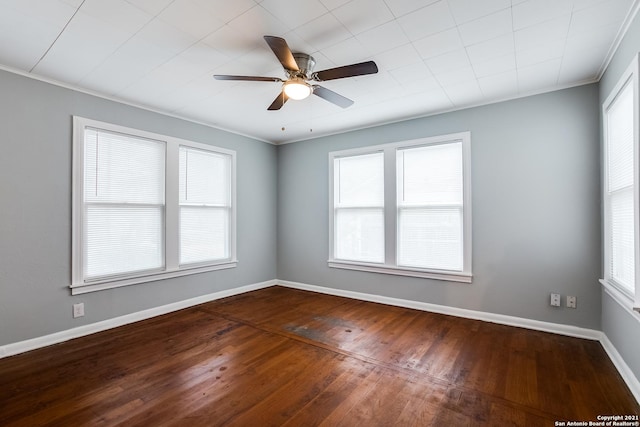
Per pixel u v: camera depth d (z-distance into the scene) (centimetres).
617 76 226
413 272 381
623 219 227
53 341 278
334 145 456
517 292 318
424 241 376
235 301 417
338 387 209
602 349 262
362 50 232
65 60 246
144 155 351
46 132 277
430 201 372
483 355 254
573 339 284
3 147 254
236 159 454
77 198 295
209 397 197
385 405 189
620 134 231
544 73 270
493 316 330
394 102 336
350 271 438
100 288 310
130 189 338
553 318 300
